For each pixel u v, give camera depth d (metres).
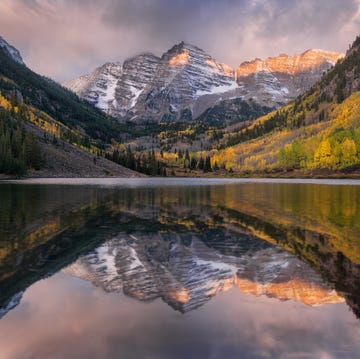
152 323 8.91
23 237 19.80
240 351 7.64
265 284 11.94
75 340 8.02
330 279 12.54
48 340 8.02
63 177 143.62
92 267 13.89
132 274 13.02
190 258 15.45
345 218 27.95
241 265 14.37
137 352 7.52
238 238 20.02
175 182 118.75
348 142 160.25
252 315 9.45
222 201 43.19
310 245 18.25
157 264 14.41
